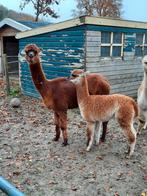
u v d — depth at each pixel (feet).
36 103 12.84
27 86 14.47
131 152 7.14
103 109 6.81
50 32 12.63
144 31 14.10
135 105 6.90
